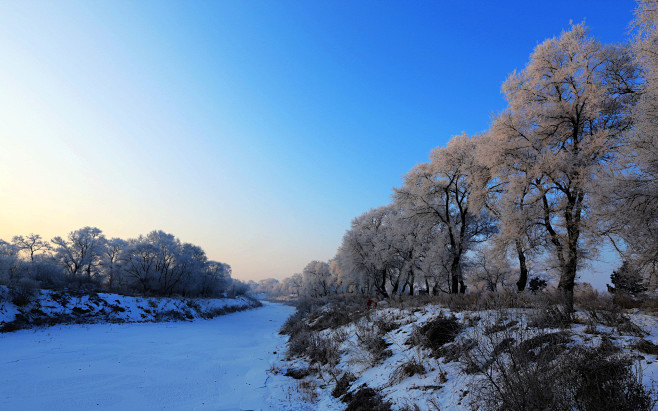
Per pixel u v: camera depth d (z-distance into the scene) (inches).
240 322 1681.8
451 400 250.8
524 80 614.9
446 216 973.2
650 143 380.5
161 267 2263.8
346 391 363.9
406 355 385.4
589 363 186.5
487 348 270.2
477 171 759.7
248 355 673.6
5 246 2155.5
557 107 537.0
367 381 364.2
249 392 410.3
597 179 458.6
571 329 298.2
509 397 186.4
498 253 650.8
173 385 440.5
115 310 1300.4
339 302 1338.6
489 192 754.2
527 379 182.2
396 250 1338.6
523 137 585.3
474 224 1107.3
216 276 3144.7
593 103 511.2
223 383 453.4
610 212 427.5
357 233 1636.3
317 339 608.7
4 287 1071.0
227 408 351.6
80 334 893.8
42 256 2288.4
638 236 434.3
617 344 244.5
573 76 554.3
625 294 492.1
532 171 542.3
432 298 721.0
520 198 599.2
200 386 438.6
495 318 315.0
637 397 157.8
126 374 491.2
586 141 518.9
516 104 598.2
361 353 457.4
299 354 618.8
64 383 434.9
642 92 454.6
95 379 458.6
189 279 2452.0
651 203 392.8
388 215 1658.5
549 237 574.9
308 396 382.0
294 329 951.0
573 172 507.2
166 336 956.6
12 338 782.5
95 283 2075.5
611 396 161.6
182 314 1585.9
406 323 501.7
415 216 1031.6
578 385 174.1
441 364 321.1
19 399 370.0
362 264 1626.5
